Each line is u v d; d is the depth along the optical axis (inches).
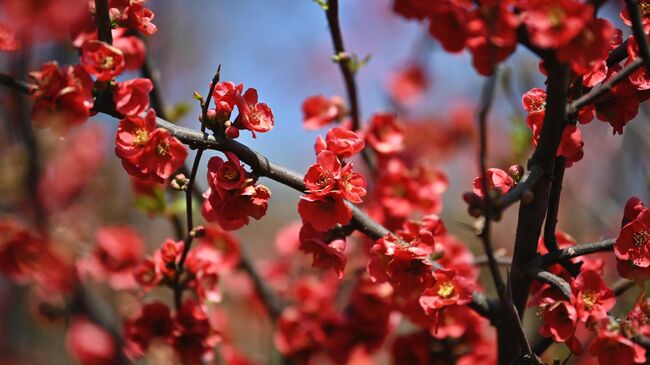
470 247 92.4
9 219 68.7
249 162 54.6
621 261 54.7
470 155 108.4
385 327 67.2
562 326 53.6
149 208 66.8
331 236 56.0
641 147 78.1
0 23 54.9
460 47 51.6
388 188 65.9
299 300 71.5
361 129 66.3
